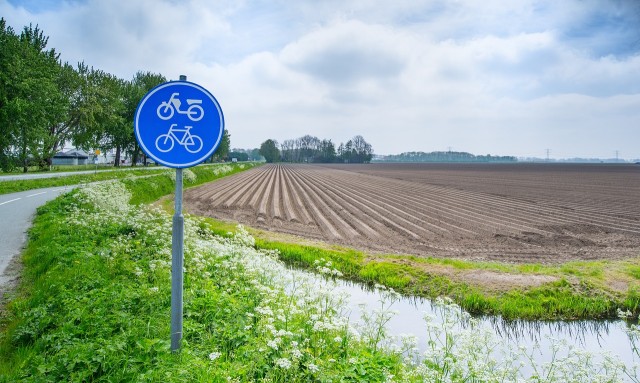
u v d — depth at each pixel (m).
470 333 6.08
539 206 30.77
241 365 4.56
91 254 8.81
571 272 13.15
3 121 34.00
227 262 8.63
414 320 9.67
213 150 4.33
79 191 18.31
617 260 15.35
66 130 56.12
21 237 12.67
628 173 93.75
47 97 38.03
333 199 35.12
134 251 9.37
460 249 17.25
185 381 4.03
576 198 36.66
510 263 14.95
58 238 10.54
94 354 4.41
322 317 6.44
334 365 4.99
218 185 47.81
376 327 6.97
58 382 4.12
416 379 5.00
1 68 34.16
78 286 6.81
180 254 4.48
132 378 4.11
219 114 4.33
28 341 5.41
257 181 57.41
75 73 56.00
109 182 23.98
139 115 4.12
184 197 33.50
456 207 29.94
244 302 6.77
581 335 9.51
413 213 26.89
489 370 5.21
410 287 12.39
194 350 4.88
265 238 18.14
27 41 39.94
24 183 29.02
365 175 80.38
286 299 7.29
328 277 13.34
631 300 11.08
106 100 59.06
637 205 31.86
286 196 37.38
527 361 7.61
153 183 32.94
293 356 4.59
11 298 7.23
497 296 11.48
